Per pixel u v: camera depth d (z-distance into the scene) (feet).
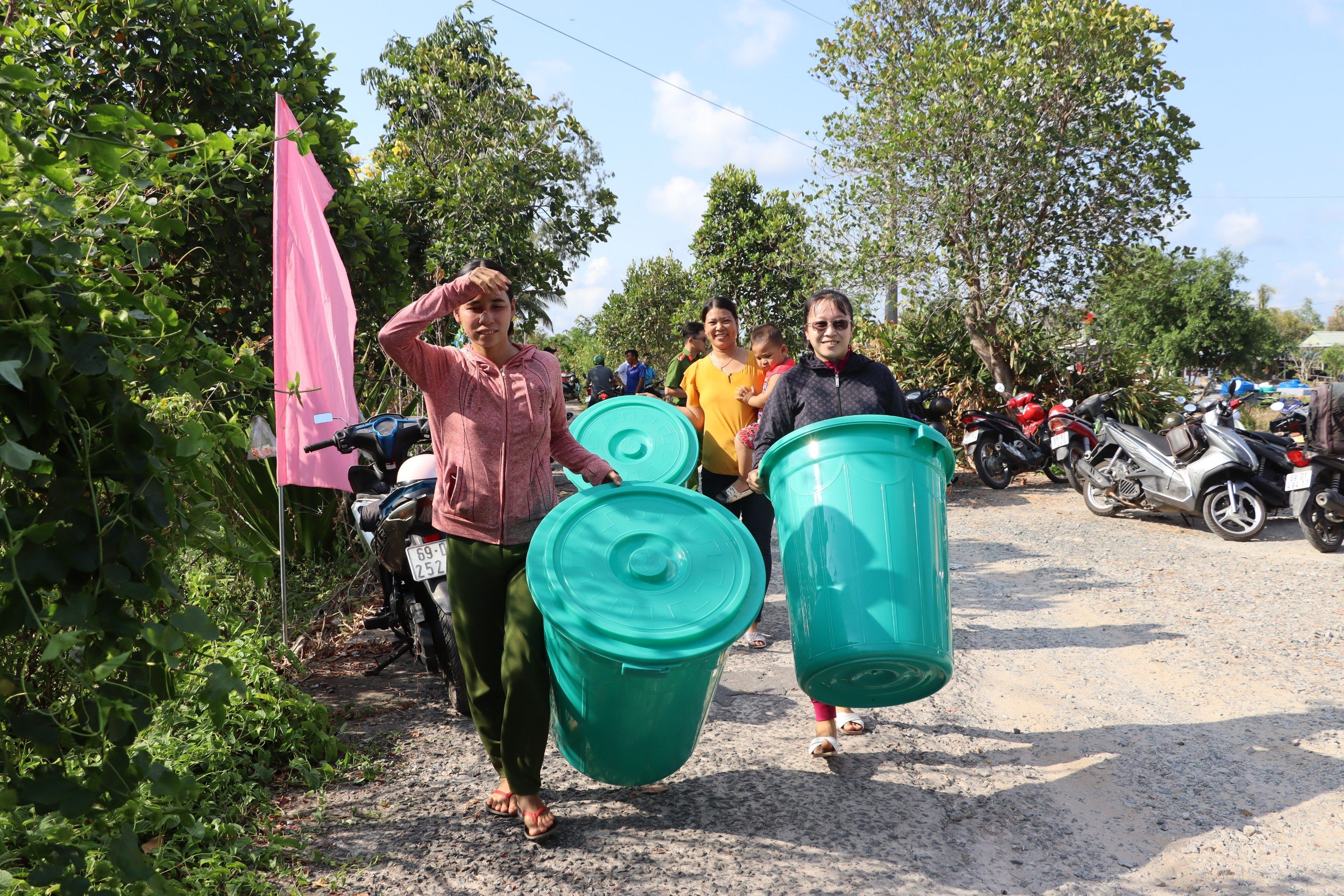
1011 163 35.94
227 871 8.49
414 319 8.98
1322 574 21.12
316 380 14.93
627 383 59.62
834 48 42.60
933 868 9.13
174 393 7.66
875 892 8.70
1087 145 36.22
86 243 6.54
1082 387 40.65
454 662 12.26
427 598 13.41
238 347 19.26
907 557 9.35
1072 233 37.76
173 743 9.98
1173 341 102.73
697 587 8.65
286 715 11.35
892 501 9.48
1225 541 25.52
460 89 42.70
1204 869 9.15
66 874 6.01
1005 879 8.97
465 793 10.75
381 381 22.00
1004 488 35.96
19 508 5.66
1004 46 38.17
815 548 9.57
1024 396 37.65
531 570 8.57
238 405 13.91
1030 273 38.60
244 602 15.74
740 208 67.00
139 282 7.04
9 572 5.40
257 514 17.54
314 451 14.42
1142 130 35.78
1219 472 25.53
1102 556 23.85
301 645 15.66
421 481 12.69
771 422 11.96
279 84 19.93
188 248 18.33
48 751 5.97
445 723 12.95
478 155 37.70
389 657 15.56
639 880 8.89
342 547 19.44
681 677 8.40
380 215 24.18
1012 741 12.30
